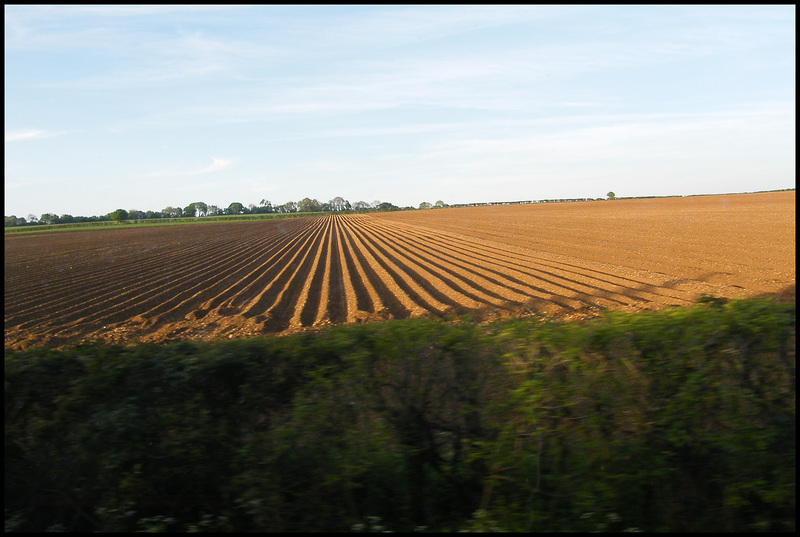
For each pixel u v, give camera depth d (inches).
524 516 145.6
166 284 889.5
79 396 156.8
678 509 147.9
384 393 160.9
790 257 798.5
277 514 149.4
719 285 615.8
